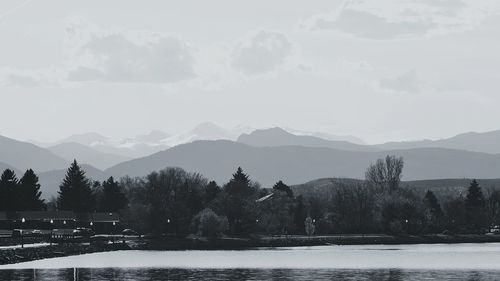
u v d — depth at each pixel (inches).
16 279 7647.6
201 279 7864.2
